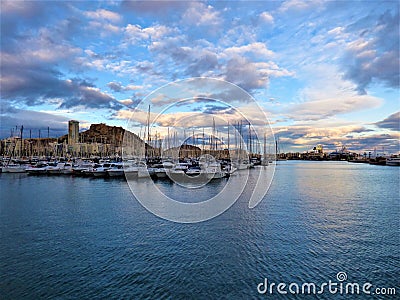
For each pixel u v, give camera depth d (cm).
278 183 4188
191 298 988
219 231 1659
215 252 1352
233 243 1466
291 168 8719
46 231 1648
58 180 4247
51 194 2966
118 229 1688
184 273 1148
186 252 1349
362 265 1234
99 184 3769
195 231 1658
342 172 6850
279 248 1405
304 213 2120
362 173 6494
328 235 1600
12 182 4041
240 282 1091
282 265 1227
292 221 1889
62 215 2025
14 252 1341
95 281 1084
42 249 1377
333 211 2202
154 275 1132
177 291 1027
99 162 6103
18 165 5662
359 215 2073
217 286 1062
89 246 1416
